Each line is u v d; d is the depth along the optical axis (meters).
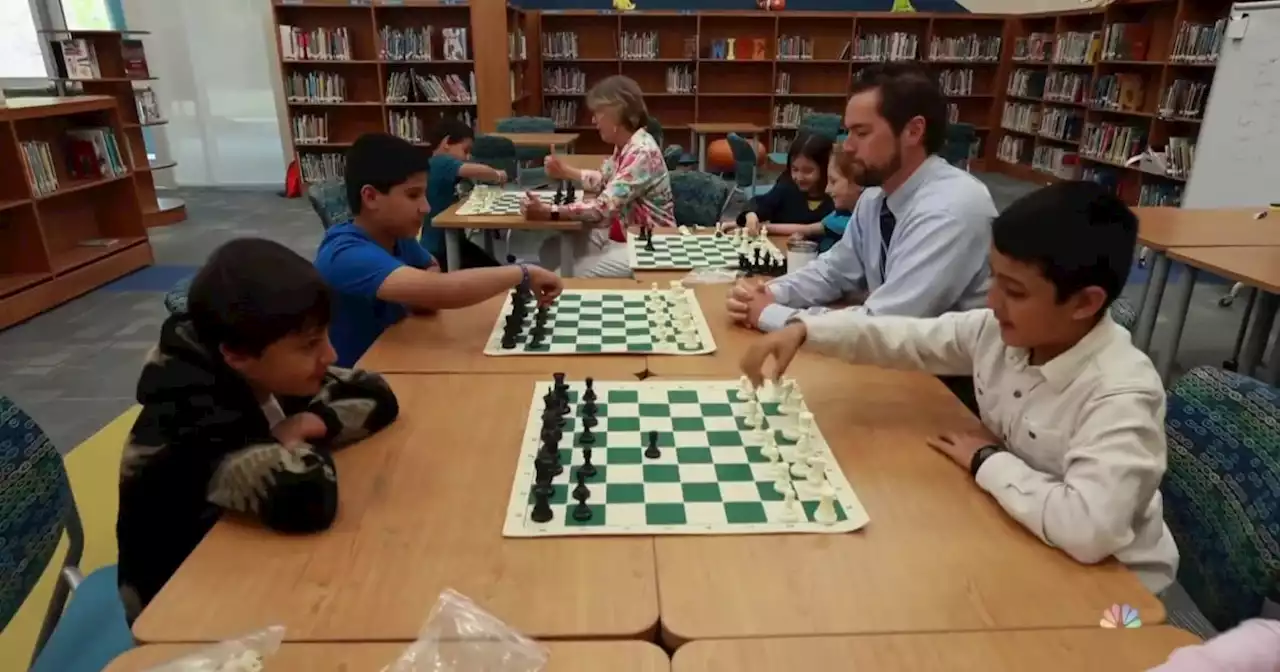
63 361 3.49
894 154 1.75
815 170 3.20
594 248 3.28
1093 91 7.05
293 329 1.00
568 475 1.13
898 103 1.71
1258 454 1.17
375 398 1.26
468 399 1.39
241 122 8.01
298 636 0.81
